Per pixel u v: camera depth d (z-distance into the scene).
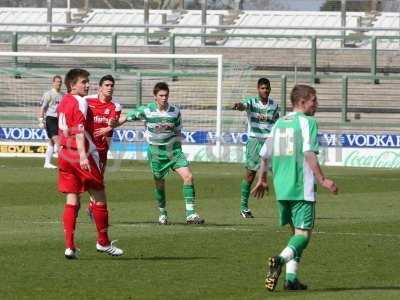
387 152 75.62
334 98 93.88
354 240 33.06
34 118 79.62
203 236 33.66
